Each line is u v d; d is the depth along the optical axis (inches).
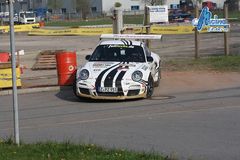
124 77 1098.1
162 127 826.8
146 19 1784.0
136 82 1100.5
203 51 2176.4
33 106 1103.0
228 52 1905.8
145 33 1744.6
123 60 1181.7
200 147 680.4
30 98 1213.7
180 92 1211.2
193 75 1457.9
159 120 889.5
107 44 1234.6
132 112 979.3
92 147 624.4
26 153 590.9
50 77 1569.9
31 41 3373.5
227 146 682.8
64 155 575.8
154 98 1140.5
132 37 1430.9
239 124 830.5
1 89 1316.4
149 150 659.4
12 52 605.6
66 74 1333.7
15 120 631.8
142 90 1107.9
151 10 1769.2
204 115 922.1
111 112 989.8
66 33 2036.2
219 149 667.4
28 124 902.4
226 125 825.5
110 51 1208.8
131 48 1213.1
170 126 832.9
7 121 943.7
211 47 2347.4
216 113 937.5
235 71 1489.9
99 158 559.8
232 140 717.9
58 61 1342.3
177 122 865.5
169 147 683.4
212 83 1322.6
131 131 804.0
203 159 617.6
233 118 884.0
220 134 759.1
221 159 617.3
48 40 3415.4
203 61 1700.3
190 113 946.1
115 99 1098.7
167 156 602.5
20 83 1330.0
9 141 664.4
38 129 850.1
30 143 679.1
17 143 640.4
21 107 1094.4
